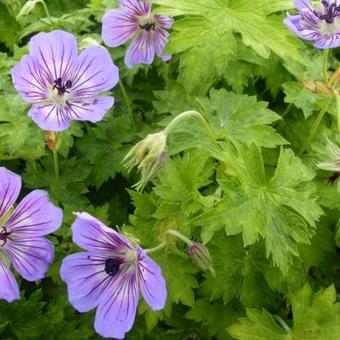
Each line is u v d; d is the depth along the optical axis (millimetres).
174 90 297
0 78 290
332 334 245
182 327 268
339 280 274
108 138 300
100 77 248
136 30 299
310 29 261
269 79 305
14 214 221
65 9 371
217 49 263
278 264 229
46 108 243
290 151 247
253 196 236
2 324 252
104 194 301
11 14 353
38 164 291
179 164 251
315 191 248
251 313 248
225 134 270
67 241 270
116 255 224
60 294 267
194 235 250
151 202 255
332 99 290
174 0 268
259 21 268
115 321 220
